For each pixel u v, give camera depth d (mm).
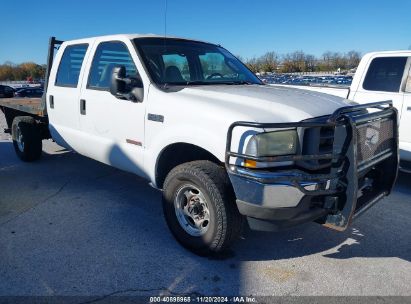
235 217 3176
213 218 3201
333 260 3451
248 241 3777
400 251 3629
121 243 3680
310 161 2945
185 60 4324
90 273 3160
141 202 4770
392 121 3545
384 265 3377
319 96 3723
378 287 3047
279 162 2918
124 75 3852
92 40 4703
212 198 3156
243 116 3012
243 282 3084
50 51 5641
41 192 5102
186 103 3408
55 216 4312
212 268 3268
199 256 3441
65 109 5031
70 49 5121
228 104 3250
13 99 7512
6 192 5094
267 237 3871
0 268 3211
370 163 3211
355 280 3141
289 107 3154
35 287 2963
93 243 3674
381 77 5742
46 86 5684
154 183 3877
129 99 3926
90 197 4926
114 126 4215
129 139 4047
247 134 2906
